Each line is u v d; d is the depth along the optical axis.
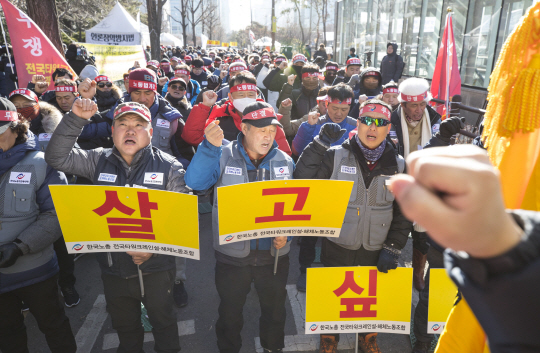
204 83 9.30
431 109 3.69
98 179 2.29
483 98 7.96
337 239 2.53
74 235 1.96
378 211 2.41
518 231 0.30
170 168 2.37
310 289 2.10
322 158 2.48
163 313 2.41
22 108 3.28
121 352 2.44
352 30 20.17
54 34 7.42
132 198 1.86
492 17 8.01
